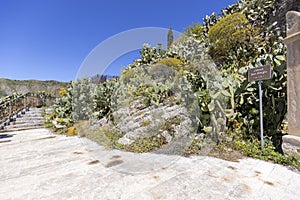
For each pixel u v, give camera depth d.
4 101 7.68
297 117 2.67
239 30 5.78
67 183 2.15
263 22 6.35
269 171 2.41
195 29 8.10
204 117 3.71
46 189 2.02
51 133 5.62
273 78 3.30
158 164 2.70
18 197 1.86
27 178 2.30
